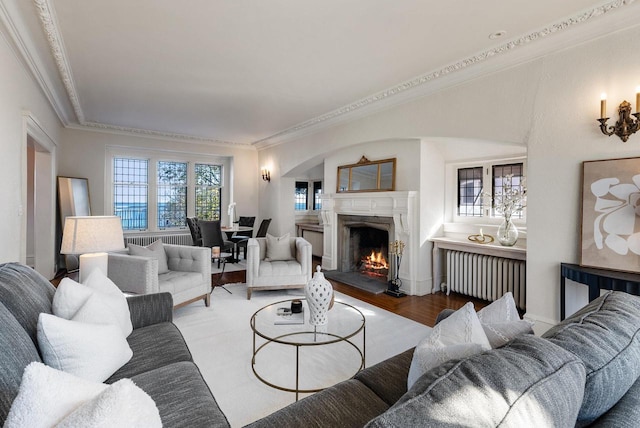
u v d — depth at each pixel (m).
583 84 2.66
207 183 7.79
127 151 6.71
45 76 3.60
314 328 2.40
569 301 2.84
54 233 5.09
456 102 3.58
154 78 3.79
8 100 2.75
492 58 3.13
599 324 1.09
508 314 1.51
